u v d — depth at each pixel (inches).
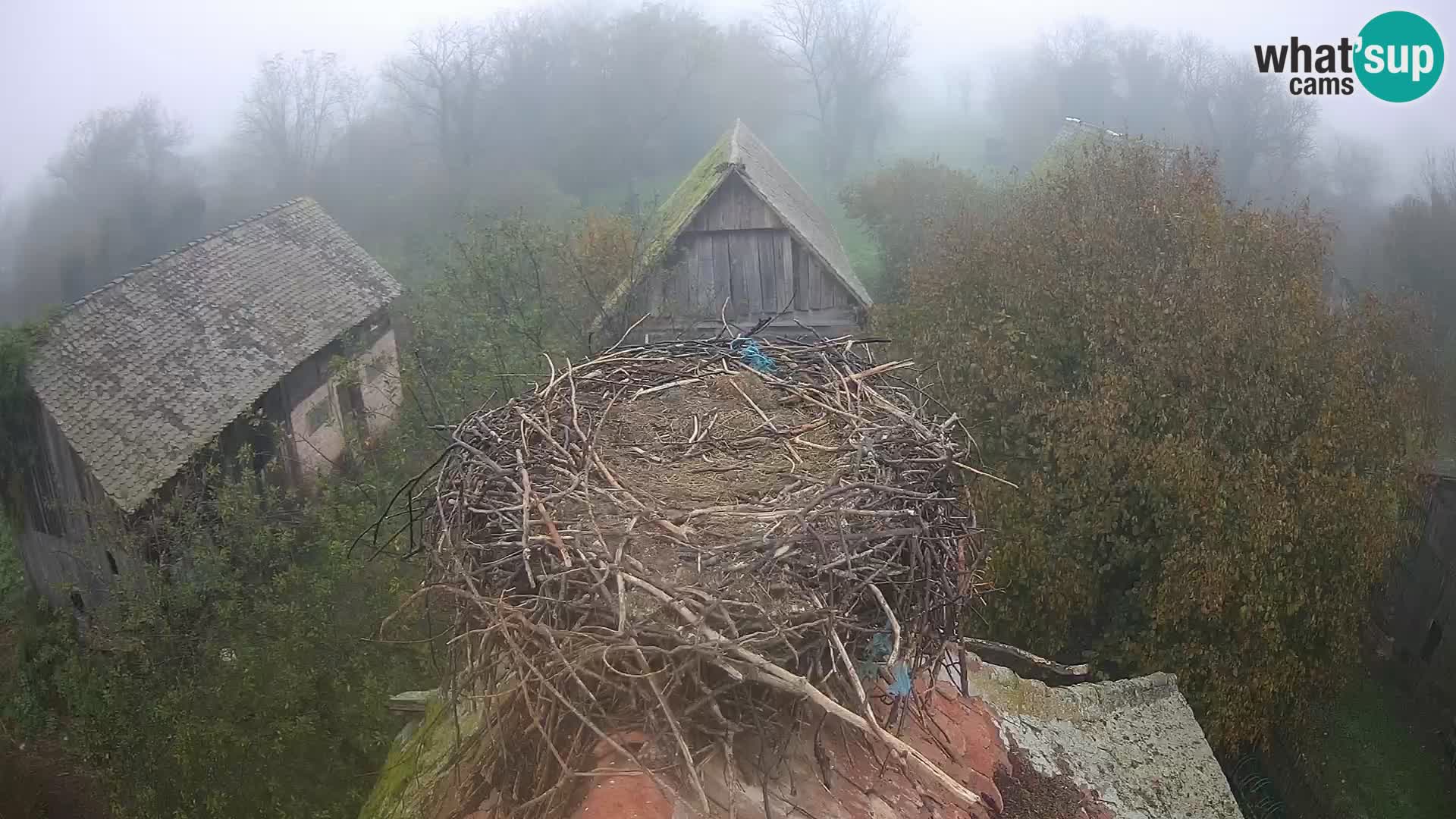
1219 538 365.4
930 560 134.6
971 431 407.2
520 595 123.6
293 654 378.6
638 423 171.9
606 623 115.2
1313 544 369.1
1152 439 377.4
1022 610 404.5
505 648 126.3
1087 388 404.8
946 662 190.2
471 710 188.5
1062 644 410.0
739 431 169.2
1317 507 362.9
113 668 390.3
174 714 360.8
